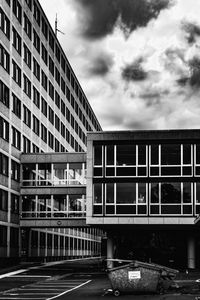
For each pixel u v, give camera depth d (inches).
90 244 3649.1
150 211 1616.6
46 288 1047.0
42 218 1983.3
